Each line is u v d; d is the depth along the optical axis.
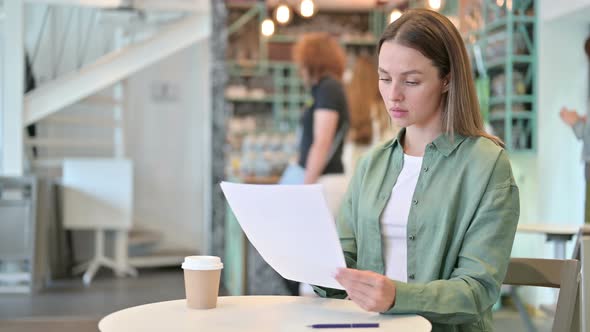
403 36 1.68
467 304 1.54
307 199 1.47
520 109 5.66
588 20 5.52
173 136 9.06
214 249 8.18
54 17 8.41
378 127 6.76
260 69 9.23
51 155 8.57
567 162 5.62
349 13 9.62
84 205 7.54
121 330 1.38
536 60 5.61
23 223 6.60
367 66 5.79
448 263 1.68
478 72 6.07
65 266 7.95
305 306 1.62
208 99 8.60
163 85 9.01
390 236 1.77
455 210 1.69
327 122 4.32
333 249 1.49
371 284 1.47
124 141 8.30
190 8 7.73
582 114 5.58
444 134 1.74
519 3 5.64
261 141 8.23
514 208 1.66
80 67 8.27
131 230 8.78
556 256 3.85
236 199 1.59
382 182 1.81
